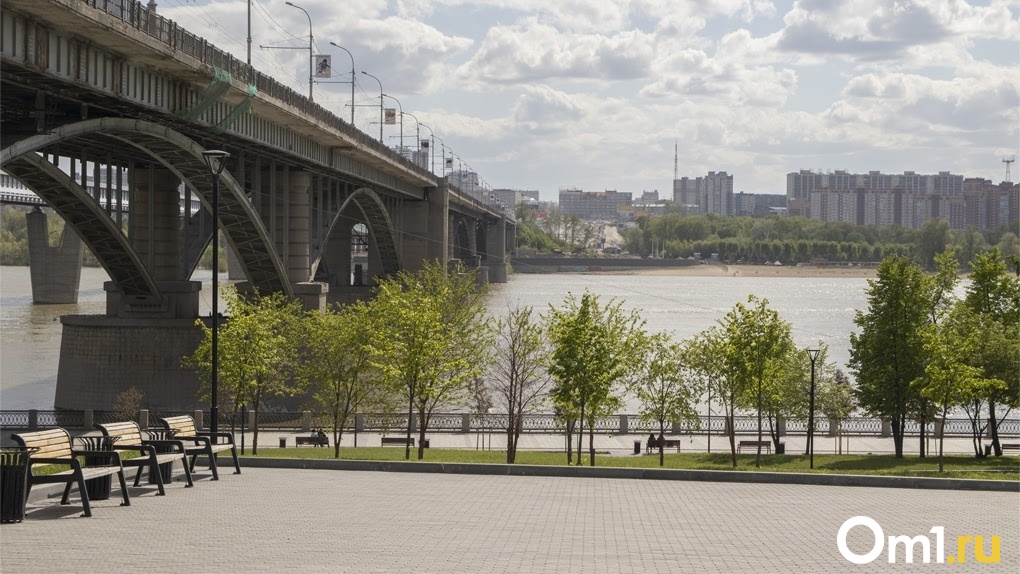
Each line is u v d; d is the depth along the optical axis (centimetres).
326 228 7406
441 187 11725
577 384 3531
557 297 15525
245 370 3950
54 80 3359
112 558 1346
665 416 4528
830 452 4744
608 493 2084
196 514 1709
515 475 2380
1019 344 4366
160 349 5909
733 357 3894
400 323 3812
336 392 4309
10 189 11081
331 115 6412
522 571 1324
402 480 2234
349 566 1333
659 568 1362
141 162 5888
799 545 1549
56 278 12462
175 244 6203
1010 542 1614
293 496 1950
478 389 5091
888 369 4459
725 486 2241
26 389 6400
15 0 2955
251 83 4844
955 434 5225
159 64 3959
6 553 1363
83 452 1761
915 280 4494
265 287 6397
